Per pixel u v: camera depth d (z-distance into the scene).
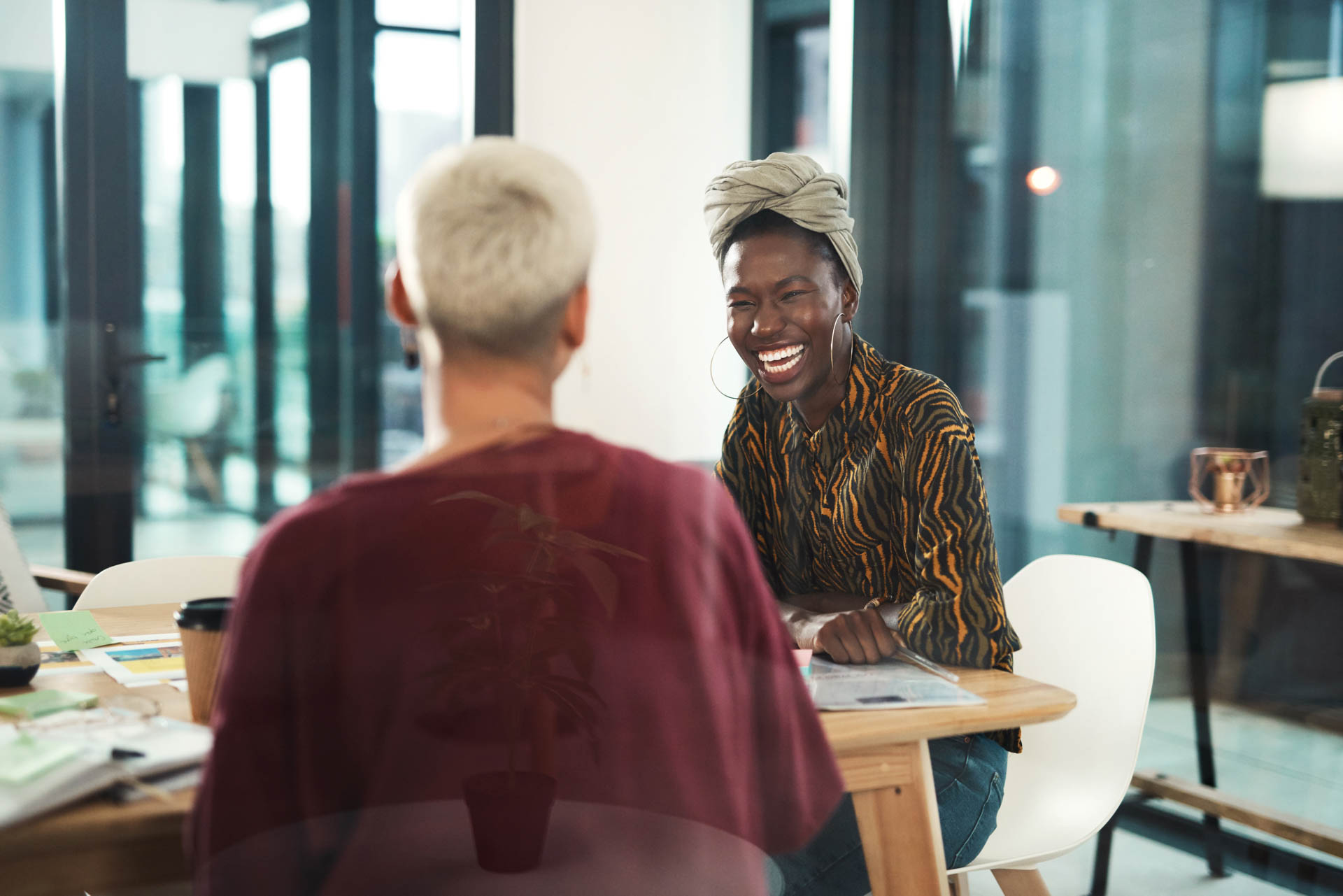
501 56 1.80
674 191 1.75
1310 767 1.98
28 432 2.76
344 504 0.61
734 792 0.66
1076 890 1.96
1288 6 2.05
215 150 2.78
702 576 0.66
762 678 0.71
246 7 2.75
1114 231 2.41
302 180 2.73
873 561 1.28
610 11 1.80
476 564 0.61
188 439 2.85
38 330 2.76
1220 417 2.19
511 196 0.65
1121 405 2.40
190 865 0.62
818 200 1.23
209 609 0.79
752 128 2.13
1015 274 2.65
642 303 1.53
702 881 0.64
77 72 2.73
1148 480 2.34
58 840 0.63
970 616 1.12
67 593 2.14
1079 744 1.39
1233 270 2.16
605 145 1.77
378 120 2.55
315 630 0.59
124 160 2.78
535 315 0.65
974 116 2.73
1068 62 2.50
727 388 1.51
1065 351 2.53
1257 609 2.06
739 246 1.28
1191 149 2.23
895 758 0.95
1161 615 2.22
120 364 2.80
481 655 0.61
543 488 0.63
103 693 0.90
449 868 0.61
